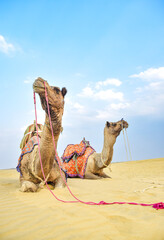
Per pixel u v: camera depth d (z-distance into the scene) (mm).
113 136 8586
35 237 2330
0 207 3504
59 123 4059
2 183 6648
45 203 3742
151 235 2336
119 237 2312
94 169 8844
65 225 2662
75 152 9227
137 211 3227
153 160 20594
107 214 3064
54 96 3875
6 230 2527
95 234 2395
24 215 3064
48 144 4238
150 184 6309
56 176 5141
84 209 3340
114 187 5762
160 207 3393
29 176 4953
